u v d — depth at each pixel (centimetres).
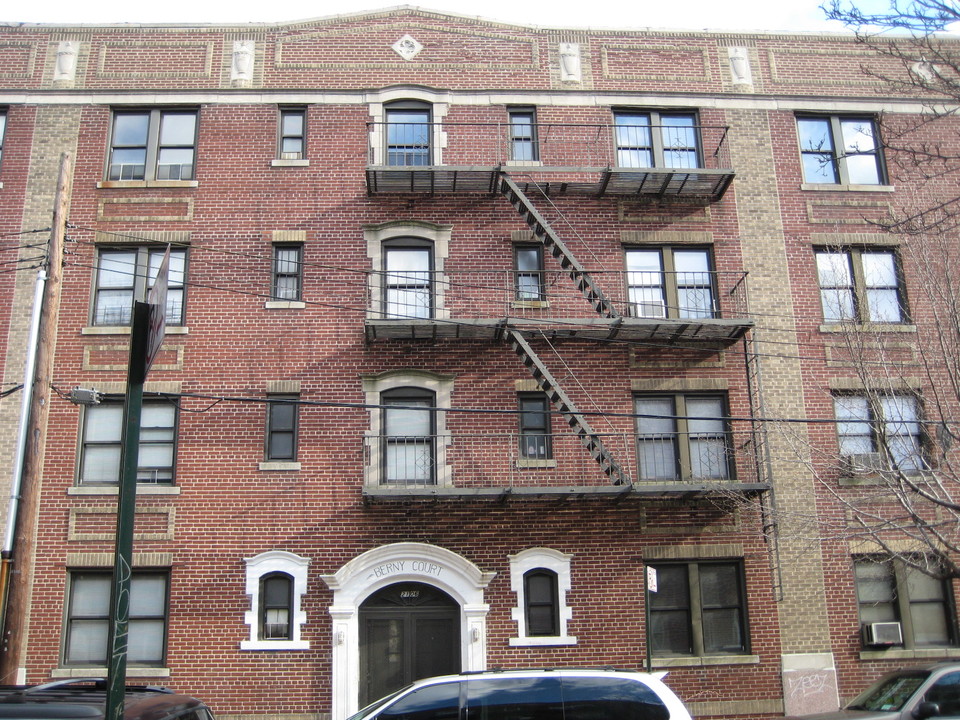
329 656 1748
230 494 1825
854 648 1834
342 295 1955
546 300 1972
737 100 2155
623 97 2138
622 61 2169
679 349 1969
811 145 2155
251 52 2109
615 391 1933
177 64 2094
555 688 1100
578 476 1872
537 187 2019
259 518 1816
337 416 1880
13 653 1359
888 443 1777
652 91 2147
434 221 2011
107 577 1800
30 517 1424
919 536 1605
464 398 1905
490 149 2081
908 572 1881
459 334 1912
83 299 1925
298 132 2083
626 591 1819
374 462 1844
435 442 1872
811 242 2062
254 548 1800
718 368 1964
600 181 2014
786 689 1795
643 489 1770
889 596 1880
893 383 1938
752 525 1862
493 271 1981
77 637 1767
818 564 1869
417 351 1925
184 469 1833
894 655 1828
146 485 1831
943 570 1775
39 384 1482
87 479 1842
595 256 2022
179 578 1778
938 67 2169
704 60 2184
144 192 2002
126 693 936
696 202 2073
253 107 2073
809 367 1983
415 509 1831
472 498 1831
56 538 1788
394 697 1096
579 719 1080
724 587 1858
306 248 1980
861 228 2081
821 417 1945
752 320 1900
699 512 1866
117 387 1877
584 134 2108
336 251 1981
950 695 1202
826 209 2092
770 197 2091
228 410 1872
